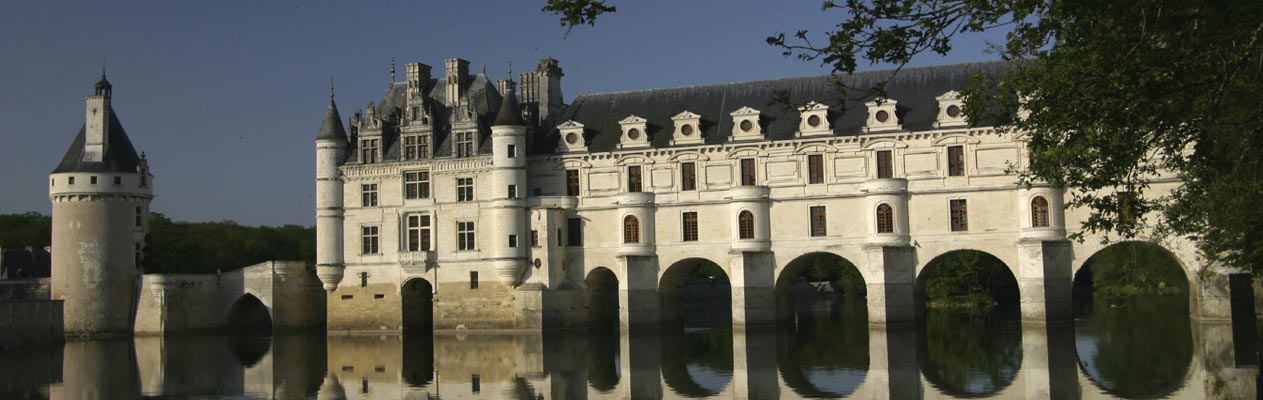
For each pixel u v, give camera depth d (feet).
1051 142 105.09
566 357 252.42
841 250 302.04
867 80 314.96
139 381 225.35
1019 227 287.48
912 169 297.33
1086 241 282.15
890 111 300.81
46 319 326.24
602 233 325.62
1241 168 120.78
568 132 330.95
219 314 363.76
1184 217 172.76
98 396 203.92
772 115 316.81
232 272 363.56
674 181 318.65
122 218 360.07
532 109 349.41
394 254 339.57
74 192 353.51
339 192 346.74
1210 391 164.55
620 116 335.06
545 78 350.02
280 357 272.51
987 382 186.29
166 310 354.54
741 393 186.29
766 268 307.99
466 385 207.51
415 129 341.41
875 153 300.81
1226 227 153.38
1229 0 86.22
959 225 292.61
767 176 310.45
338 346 300.81
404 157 341.62
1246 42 91.30
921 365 212.43
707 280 548.31
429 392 199.72
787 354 243.19
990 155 290.76
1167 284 410.52
